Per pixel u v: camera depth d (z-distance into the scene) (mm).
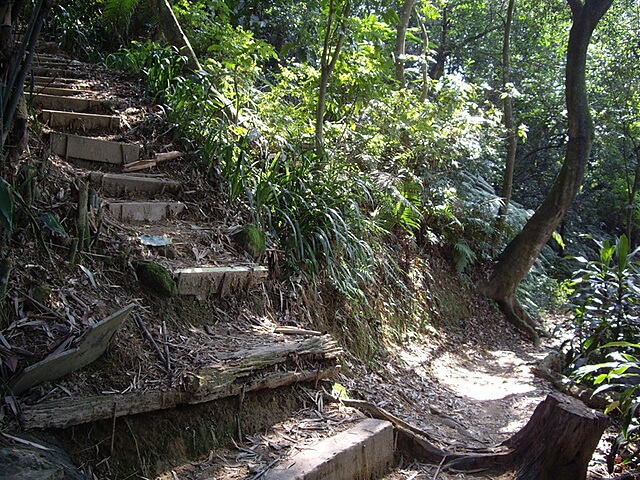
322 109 5309
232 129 4863
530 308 8992
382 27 5805
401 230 6785
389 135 6918
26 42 2387
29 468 1828
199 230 3830
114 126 4535
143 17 7312
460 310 7473
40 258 2689
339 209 4762
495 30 13859
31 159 3084
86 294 2695
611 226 15797
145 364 2539
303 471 2398
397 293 5906
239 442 2617
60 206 2973
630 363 3670
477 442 3654
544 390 5141
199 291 3254
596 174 14578
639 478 3260
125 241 3184
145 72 5480
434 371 5266
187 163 4480
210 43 6914
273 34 9172
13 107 2396
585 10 7832
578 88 8008
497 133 8906
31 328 2332
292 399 3047
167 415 2455
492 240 8711
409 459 3131
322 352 3248
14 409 2049
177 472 2320
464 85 8125
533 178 14859
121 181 3873
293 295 3998
